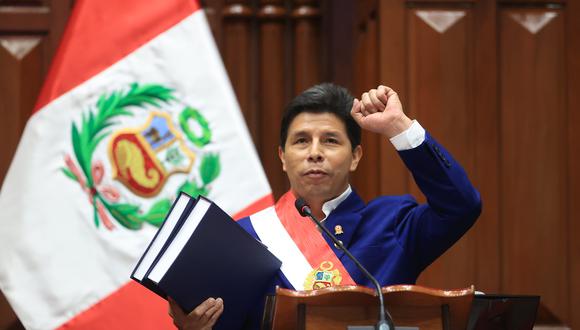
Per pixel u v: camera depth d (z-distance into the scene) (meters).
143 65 6.73
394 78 7.66
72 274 6.43
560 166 7.63
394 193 7.55
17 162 6.54
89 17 6.74
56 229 6.47
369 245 4.75
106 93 6.66
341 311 3.72
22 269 6.41
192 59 6.78
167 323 6.43
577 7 7.74
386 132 4.38
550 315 7.55
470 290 3.68
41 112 6.58
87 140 6.58
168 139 6.67
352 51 8.68
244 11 8.55
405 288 3.67
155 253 4.34
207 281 4.28
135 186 6.59
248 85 8.56
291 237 4.86
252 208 6.62
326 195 4.86
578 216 7.59
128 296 6.45
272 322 3.93
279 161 8.52
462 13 7.73
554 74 7.70
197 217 4.36
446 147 7.64
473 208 4.41
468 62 7.70
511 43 7.73
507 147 7.66
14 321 7.89
